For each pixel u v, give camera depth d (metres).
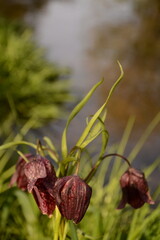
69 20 15.42
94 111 7.82
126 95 8.63
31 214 3.34
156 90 8.94
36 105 7.78
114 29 14.16
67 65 10.54
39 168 1.85
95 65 10.60
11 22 12.97
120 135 6.84
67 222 2.02
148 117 7.66
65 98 8.31
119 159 4.05
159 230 3.13
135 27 14.38
